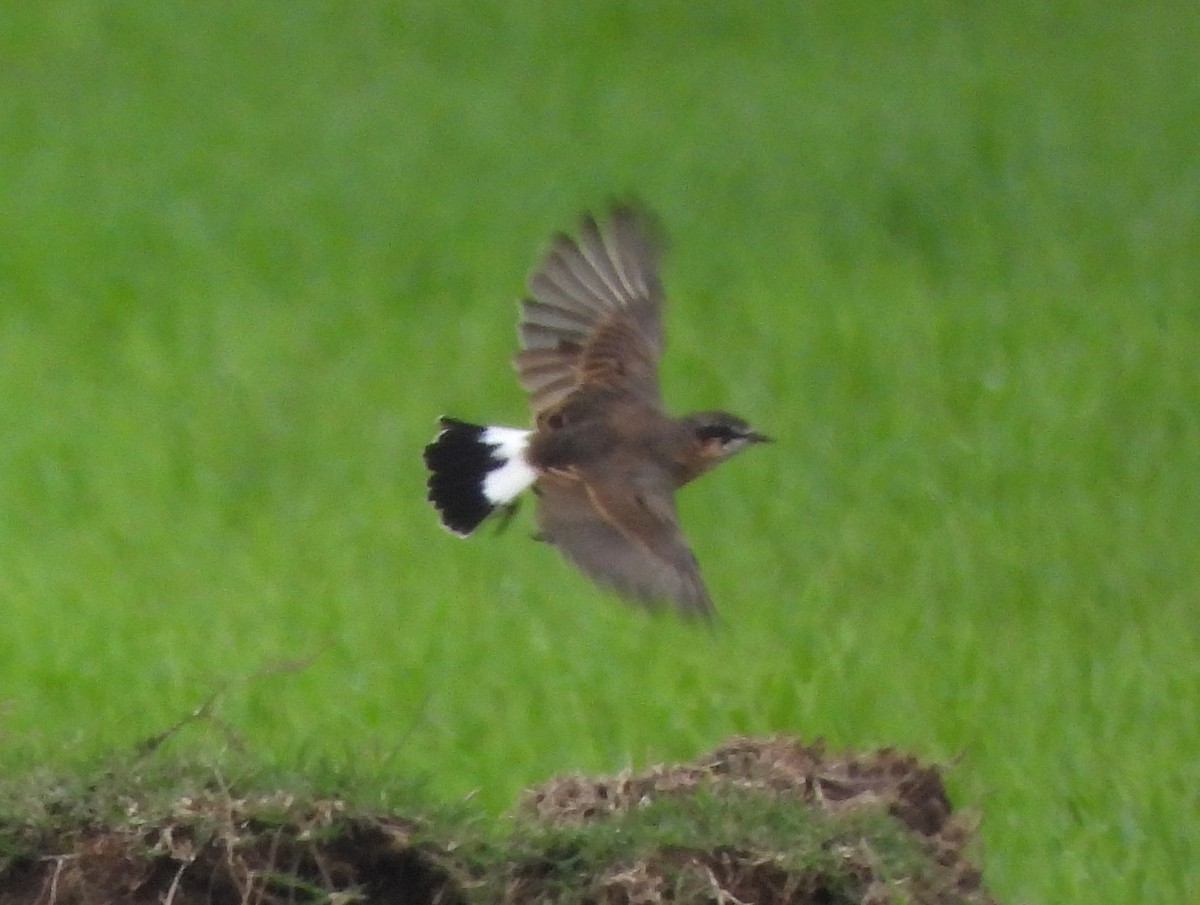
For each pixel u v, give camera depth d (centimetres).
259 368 1709
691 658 1194
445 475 755
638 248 830
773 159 2269
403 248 2028
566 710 1118
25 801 719
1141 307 1794
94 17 2875
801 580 1326
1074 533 1373
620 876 707
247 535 1403
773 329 1764
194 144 2358
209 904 709
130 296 1892
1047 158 2234
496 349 1758
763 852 716
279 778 731
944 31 2817
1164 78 2542
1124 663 1177
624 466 747
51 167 2266
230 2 2967
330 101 2530
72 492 1472
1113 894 949
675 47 2773
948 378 1659
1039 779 1044
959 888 759
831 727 1098
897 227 2052
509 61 2716
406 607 1268
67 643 1209
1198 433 1526
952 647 1208
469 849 723
